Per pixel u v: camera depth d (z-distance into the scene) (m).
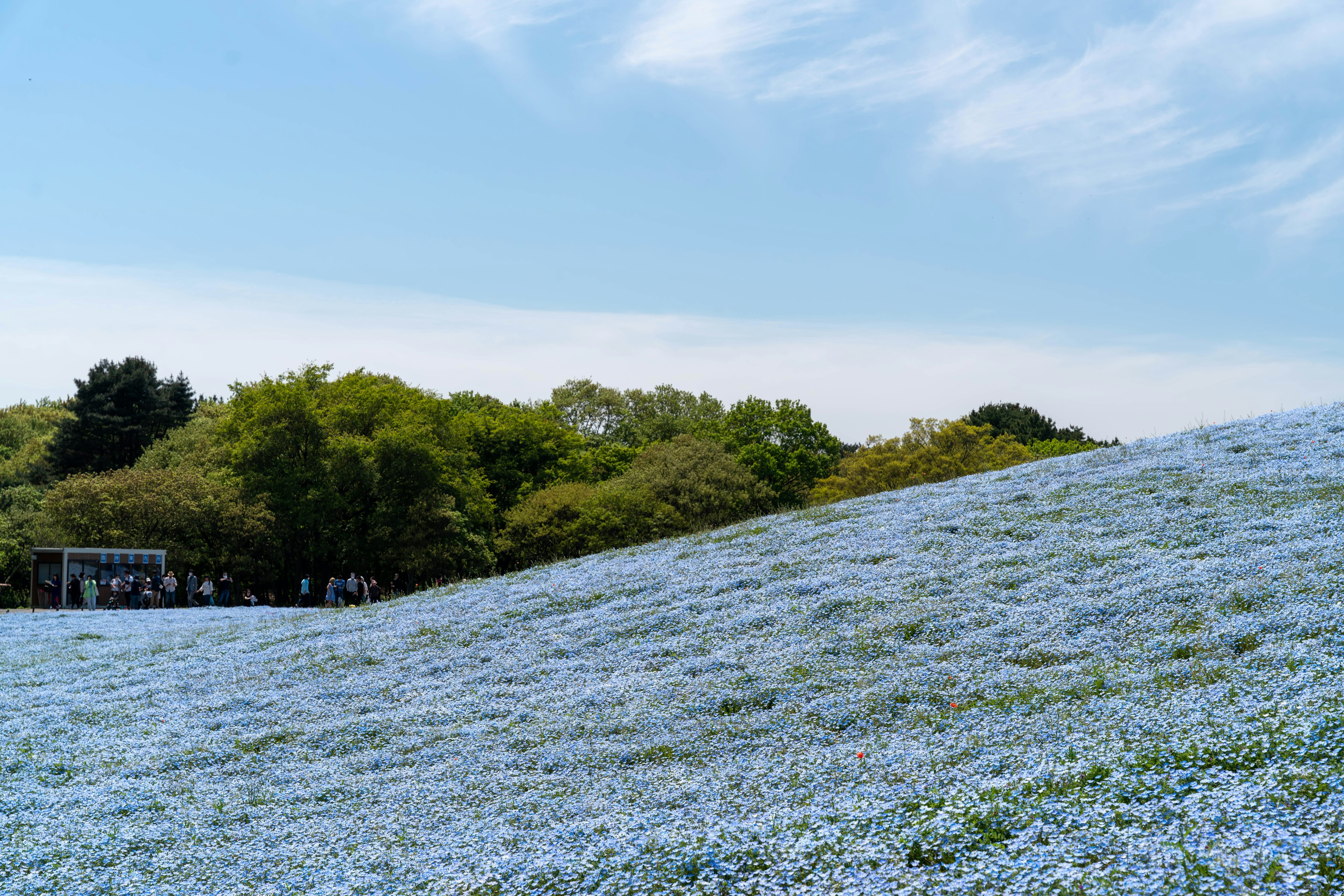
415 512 62.41
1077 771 9.30
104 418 89.44
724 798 11.08
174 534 60.53
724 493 71.06
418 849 10.82
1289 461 24.64
